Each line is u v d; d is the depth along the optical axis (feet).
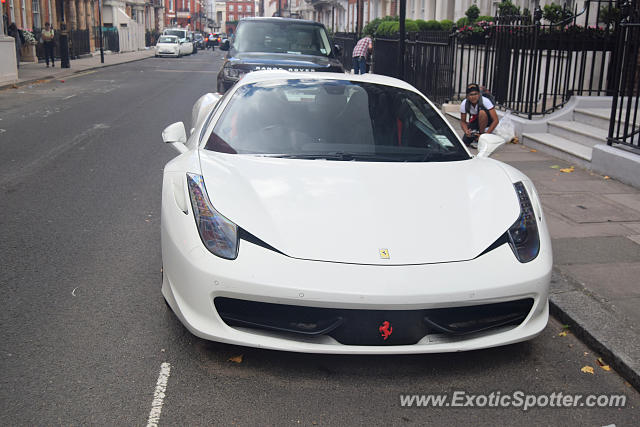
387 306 8.86
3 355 10.05
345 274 8.95
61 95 50.78
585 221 17.72
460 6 62.34
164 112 40.88
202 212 9.89
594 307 12.03
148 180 22.26
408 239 9.57
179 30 151.43
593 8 36.60
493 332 9.69
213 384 9.45
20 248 15.08
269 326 9.22
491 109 28.25
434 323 9.14
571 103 30.45
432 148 12.83
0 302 12.03
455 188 11.03
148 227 17.03
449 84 41.37
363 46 59.82
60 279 13.28
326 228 9.61
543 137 28.86
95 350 10.33
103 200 19.57
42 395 8.98
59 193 20.25
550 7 34.68
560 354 10.81
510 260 9.62
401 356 10.45
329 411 8.88
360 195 10.44
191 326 9.42
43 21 103.91
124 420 8.49
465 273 9.21
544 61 39.42
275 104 13.48
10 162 24.72
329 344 9.17
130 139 30.42
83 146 28.40
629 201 19.90
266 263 9.09
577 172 24.07
